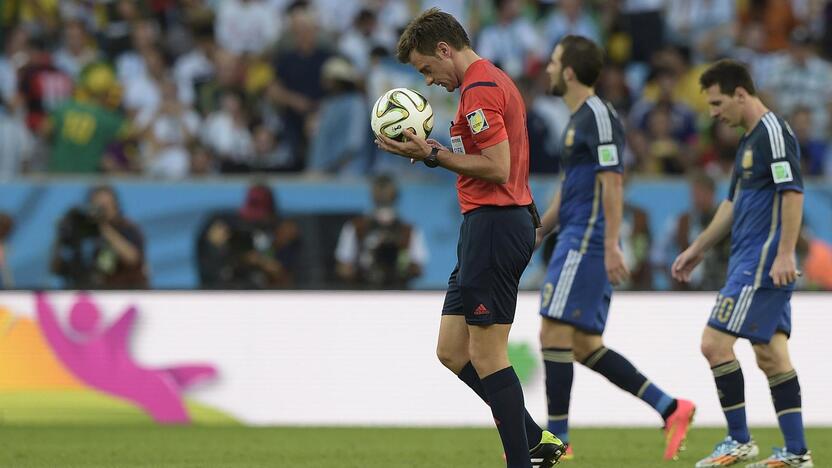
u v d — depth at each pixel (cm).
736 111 2127
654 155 4425
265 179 4003
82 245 3716
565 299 2300
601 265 2308
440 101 4369
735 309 2105
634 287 3741
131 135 4553
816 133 4762
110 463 2250
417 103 1738
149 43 4816
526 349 3102
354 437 2806
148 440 2719
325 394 3145
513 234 1650
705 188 3738
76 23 4841
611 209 2255
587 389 3122
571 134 2311
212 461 2289
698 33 5097
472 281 1656
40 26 4909
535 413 3088
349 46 4800
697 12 5109
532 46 4841
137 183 3997
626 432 2936
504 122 1650
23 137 4575
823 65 4850
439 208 3978
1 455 2400
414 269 3812
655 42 5003
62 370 3139
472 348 1688
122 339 3145
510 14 4856
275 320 3161
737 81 2116
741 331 2097
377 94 4444
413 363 3150
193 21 4872
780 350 2116
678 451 2359
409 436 2833
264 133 4491
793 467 2089
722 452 2155
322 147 4356
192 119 4619
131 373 3141
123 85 4722
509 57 4822
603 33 4978
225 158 4450
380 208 3822
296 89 4594
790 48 4972
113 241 3712
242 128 4503
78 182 4000
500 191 1655
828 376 3072
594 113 2284
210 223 3981
